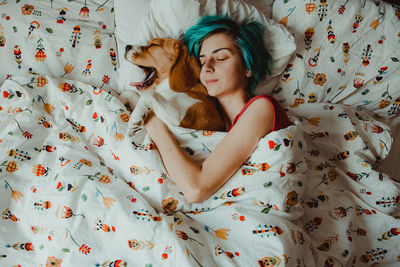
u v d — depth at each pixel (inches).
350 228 34.2
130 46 39.2
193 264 27.1
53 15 43.8
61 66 42.9
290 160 31.8
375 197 36.4
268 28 40.4
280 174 31.7
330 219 34.5
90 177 34.4
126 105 41.5
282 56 40.6
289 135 31.5
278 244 28.6
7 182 35.0
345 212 34.8
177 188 34.8
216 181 31.7
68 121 40.3
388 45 42.4
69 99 40.3
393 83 43.4
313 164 39.8
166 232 29.5
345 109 41.2
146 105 34.7
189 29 38.3
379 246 34.0
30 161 36.8
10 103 40.6
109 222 31.3
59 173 34.8
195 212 34.3
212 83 37.3
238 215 31.4
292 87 42.9
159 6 38.3
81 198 32.8
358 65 43.2
